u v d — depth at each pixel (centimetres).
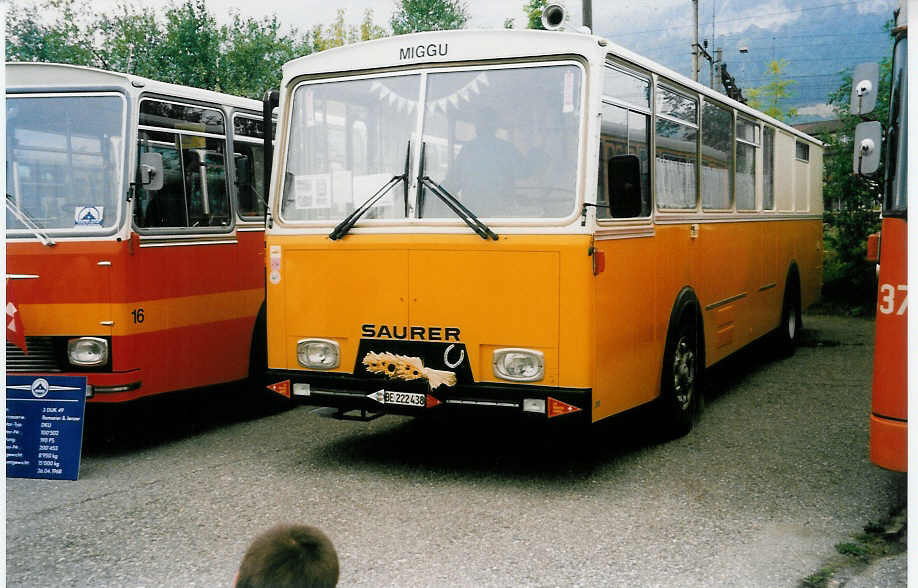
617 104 613
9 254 679
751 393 946
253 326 852
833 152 1828
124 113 690
